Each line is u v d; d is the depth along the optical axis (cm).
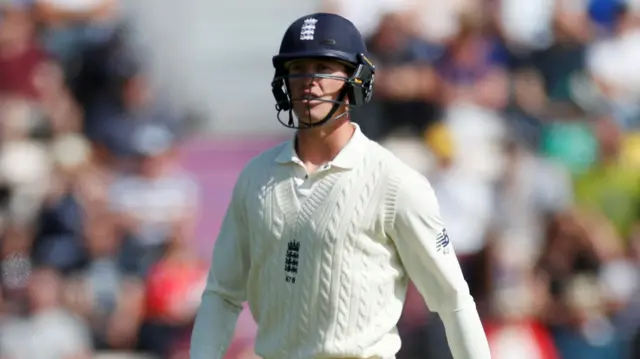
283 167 1466
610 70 4009
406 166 1445
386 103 3694
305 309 1425
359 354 1416
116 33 3891
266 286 1457
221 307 1504
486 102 3778
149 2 4122
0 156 3609
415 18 3881
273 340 1456
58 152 3612
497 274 3341
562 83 3919
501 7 3981
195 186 3706
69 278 3366
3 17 3844
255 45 4269
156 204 3566
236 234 1502
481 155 3619
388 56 3741
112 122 3703
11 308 3281
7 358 3212
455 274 1449
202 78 4162
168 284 3316
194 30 4222
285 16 4319
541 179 3634
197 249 3600
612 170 3756
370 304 1426
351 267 1416
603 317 3369
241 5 4275
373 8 3950
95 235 3438
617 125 3875
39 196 3541
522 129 3762
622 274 3512
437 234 1434
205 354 1485
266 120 4147
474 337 1455
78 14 3925
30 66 3788
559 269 3447
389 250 1443
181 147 3878
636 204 3703
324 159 1457
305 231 1427
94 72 3797
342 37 1439
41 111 3712
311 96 1429
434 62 3797
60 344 3219
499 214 3525
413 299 3297
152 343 3288
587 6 4094
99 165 3650
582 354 3312
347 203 1423
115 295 3328
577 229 3488
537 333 3272
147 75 3978
